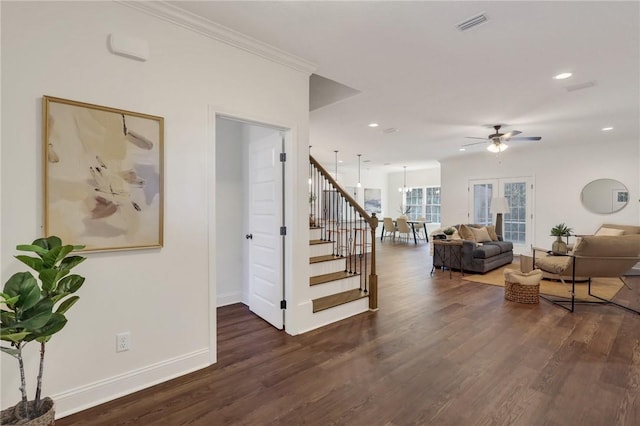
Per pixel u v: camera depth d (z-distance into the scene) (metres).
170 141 2.28
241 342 2.92
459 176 8.85
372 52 2.85
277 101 2.92
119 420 1.86
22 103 1.75
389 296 4.41
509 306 3.95
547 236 7.27
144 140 2.15
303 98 3.14
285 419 1.87
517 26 2.43
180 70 2.33
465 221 8.70
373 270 3.79
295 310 3.11
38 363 1.82
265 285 3.46
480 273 5.76
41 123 1.80
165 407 1.98
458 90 3.73
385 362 2.54
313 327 3.26
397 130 5.66
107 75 2.02
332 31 2.52
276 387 2.20
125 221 2.07
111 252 2.04
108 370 2.04
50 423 1.46
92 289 1.98
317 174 4.96
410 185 12.26
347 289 3.95
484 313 3.69
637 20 2.32
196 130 2.41
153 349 2.23
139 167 2.13
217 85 2.52
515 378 2.30
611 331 3.14
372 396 2.10
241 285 4.19
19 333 1.31
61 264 1.55
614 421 1.84
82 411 1.93
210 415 1.91
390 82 3.51
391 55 2.90
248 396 2.10
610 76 3.32
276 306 3.25
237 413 1.92
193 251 2.41
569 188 6.98
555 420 1.85
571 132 5.74
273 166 3.25
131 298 2.13
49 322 1.41
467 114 4.68
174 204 2.31
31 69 1.78
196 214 2.42
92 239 1.95
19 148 1.75
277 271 3.22
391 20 2.37
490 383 2.24
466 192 8.70
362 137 6.26
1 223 1.71
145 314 2.19
